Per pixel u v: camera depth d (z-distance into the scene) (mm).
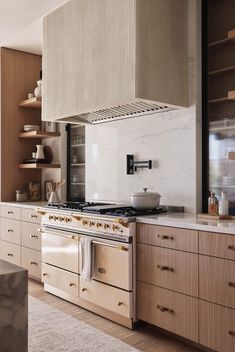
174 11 3039
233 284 2117
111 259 2857
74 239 3234
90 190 4113
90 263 2992
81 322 2912
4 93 4820
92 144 4094
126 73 2859
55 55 3721
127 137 3645
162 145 3299
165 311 2525
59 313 3113
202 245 2289
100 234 2971
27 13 3885
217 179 3090
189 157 3082
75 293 3244
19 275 1271
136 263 2746
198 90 3076
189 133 3084
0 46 4781
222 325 2178
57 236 3467
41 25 4102
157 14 2918
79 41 3389
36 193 4973
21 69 4980
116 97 2957
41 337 2625
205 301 2273
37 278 4062
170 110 3230
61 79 3625
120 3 2928
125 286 2734
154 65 2883
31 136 4801
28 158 5027
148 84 2838
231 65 3086
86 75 3297
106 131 3904
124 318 2828
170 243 2494
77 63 3410
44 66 3893
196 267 2326
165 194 3268
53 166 4699
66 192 4766
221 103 3107
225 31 3135
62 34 3619
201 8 3148
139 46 2797
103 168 3939
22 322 1275
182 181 3135
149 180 3420
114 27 2986
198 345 2471
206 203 3064
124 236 2754
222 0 3158
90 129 4125
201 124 3092
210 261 2242
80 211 3207
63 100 3588
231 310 2129
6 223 4516
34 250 3994
